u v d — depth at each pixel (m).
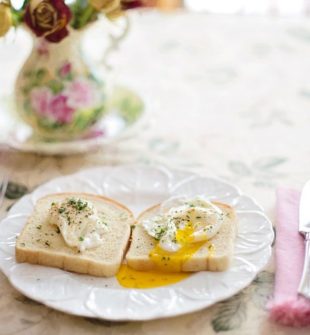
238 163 0.77
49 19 0.70
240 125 0.86
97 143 0.79
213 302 0.53
